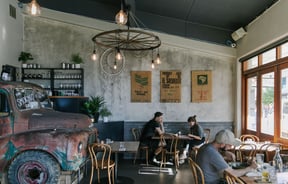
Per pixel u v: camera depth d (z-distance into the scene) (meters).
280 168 2.98
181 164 6.50
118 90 7.30
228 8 5.88
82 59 7.23
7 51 6.30
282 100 5.01
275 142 5.12
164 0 6.23
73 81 7.19
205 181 2.83
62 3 7.20
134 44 6.30
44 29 7.21
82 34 7.23
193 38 7.21
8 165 4.11
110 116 7.26
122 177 5.40
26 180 4.07
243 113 6.84
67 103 6.47
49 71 7.14
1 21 6.04
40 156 4.09
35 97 4.87
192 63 7.28
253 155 4.56
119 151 4.70
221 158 2.85
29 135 4.12
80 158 4.31
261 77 5.89
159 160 6.60
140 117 7.29
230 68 7.23
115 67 6.86
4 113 4.19
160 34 7.20
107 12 7.25
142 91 7.29
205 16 6.65
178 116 7.27
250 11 5.70
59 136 4.15
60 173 4.17
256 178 2.70
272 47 5.12
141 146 6.52
